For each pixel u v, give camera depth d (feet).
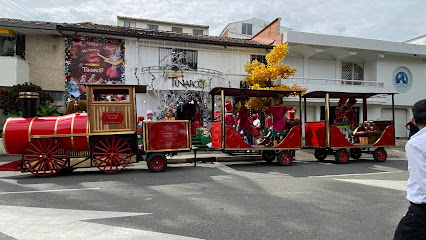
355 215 16.78
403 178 28.14
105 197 20.26
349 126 41.63
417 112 8.40
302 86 62.85
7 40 50.80
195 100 57.72
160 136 31.40
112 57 53.78
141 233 13.76
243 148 34.88
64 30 50.19
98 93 32.63
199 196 20.62
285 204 18.80
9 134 27.89
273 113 37.47
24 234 13.53
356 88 67.00
